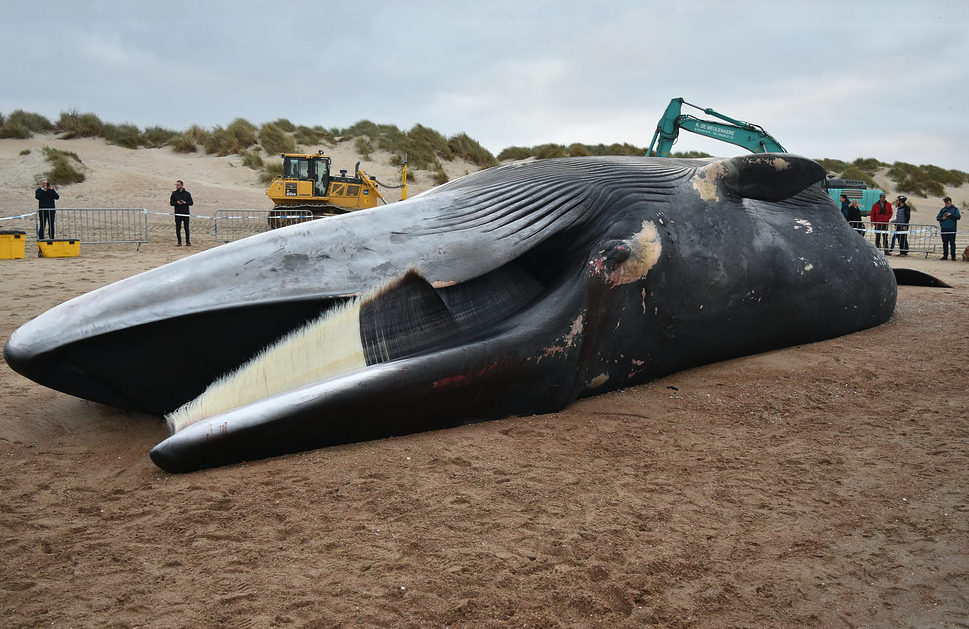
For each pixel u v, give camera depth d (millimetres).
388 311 5488
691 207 6645
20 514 4047
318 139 41594
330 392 4863
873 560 3830
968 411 6008
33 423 5566
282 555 3619
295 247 5438
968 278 15391
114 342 5176
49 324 5195
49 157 31734
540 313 5750
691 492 4496
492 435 5301
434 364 5203
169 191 30188
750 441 5367
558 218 6102
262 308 5199
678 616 3291
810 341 8023
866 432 5566
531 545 3770
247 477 4520
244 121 42625
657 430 5543
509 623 3139
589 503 4266
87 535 3816
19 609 3150
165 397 5504
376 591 3314
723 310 6840
